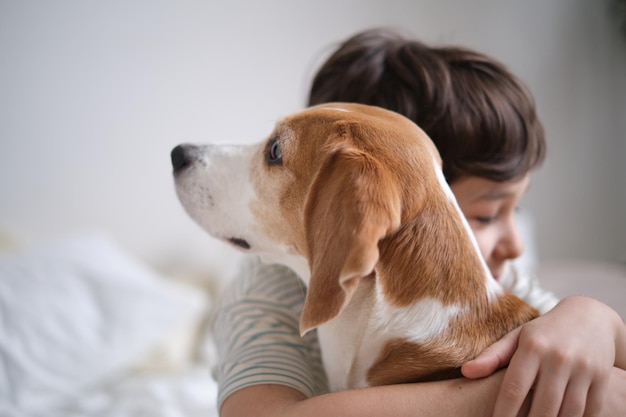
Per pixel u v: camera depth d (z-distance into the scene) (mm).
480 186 1052
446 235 782
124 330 2088
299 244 892
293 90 2914
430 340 771
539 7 2711
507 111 1091
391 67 1157
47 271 2148
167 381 1941
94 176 2773
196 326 2408
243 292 1048
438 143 1057
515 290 1191
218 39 2836
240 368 872
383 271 777
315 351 1014
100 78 2732
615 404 717
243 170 958
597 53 2666
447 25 2820
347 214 698
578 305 792
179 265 2904
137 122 2797
